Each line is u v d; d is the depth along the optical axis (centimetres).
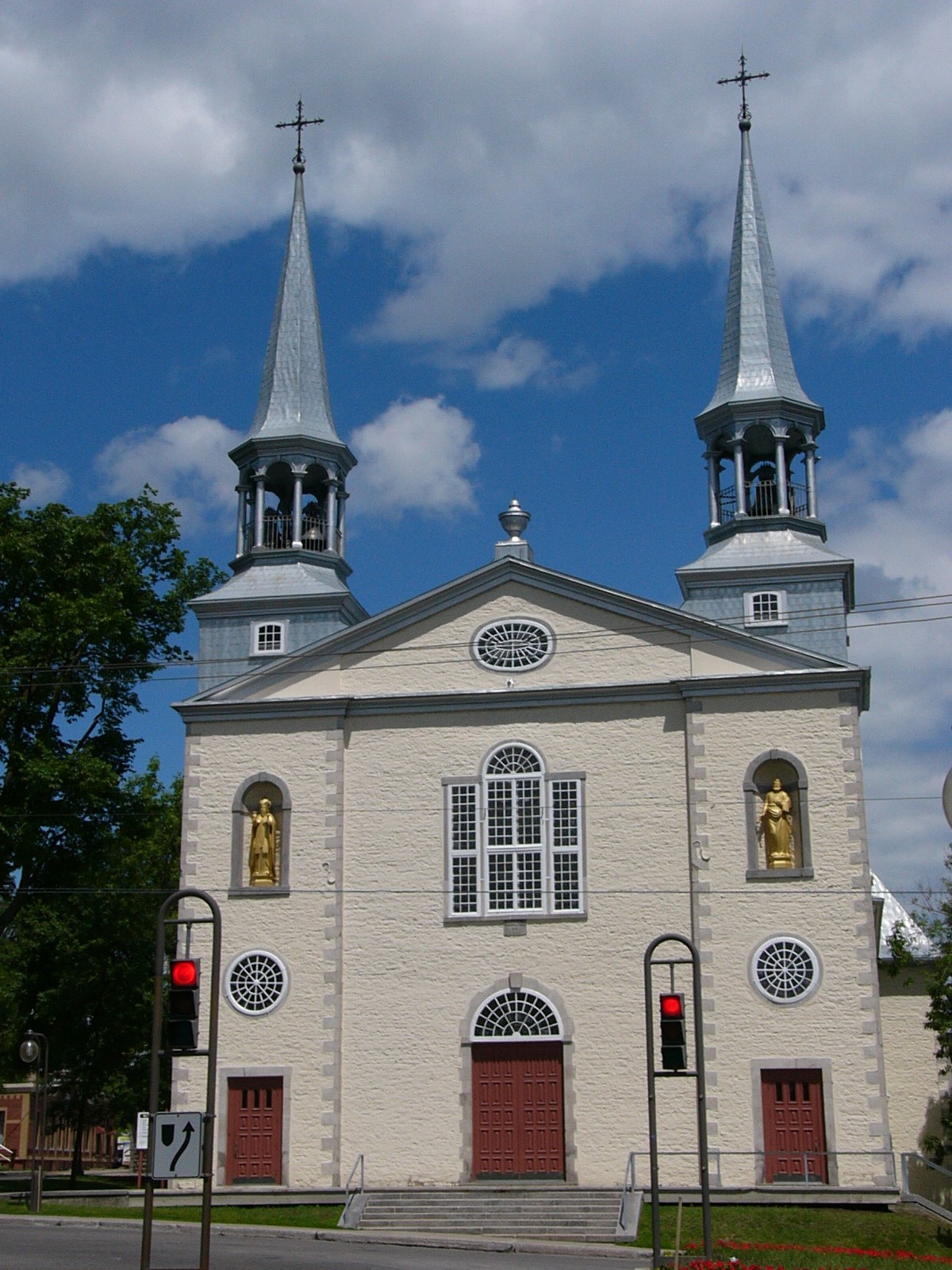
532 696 3719
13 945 5497
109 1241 2730
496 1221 3175
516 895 3625
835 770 3544
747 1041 3416
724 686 3628
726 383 4544
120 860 5478
